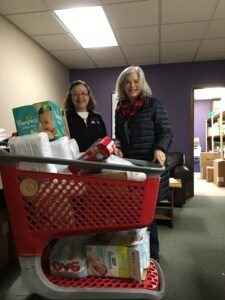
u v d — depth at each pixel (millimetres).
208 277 1746
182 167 3879
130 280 1081
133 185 975
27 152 972
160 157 1445
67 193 954
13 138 1001
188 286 1630
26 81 3176
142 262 1106
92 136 2127
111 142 1079
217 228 2775
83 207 967
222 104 6145
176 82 4516
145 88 1688
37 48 3500
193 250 2201
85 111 2186
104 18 2869
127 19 2869
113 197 972
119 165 938
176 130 4559
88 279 1087
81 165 917
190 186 4473
